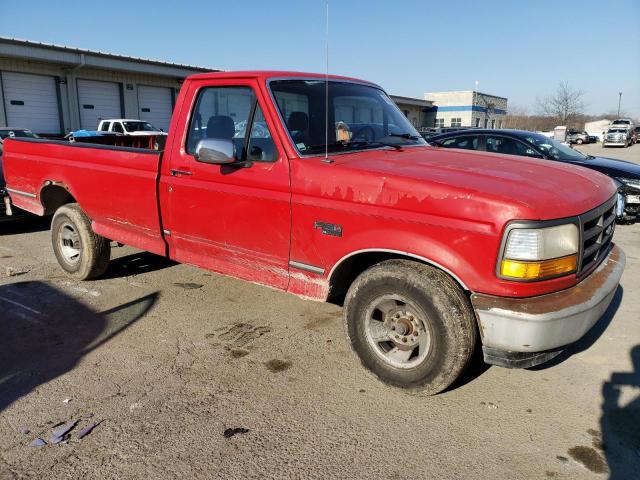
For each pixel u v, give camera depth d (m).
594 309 2.97
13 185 6.13
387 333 3.38
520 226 2.77
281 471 2.68
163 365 3.80
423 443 2.91
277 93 3.79
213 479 2.62
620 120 49.31
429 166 3.43
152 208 4.54
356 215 3.28
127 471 2.68
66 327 4.46
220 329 4.43
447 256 2.97
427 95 58.19
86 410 3.22
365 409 3.24
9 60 21.56
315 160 3.57
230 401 3.32
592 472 2.67
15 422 3.10
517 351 2.88
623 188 8.36
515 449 2.86
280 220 3.66
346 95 4.30
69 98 23.92
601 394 3.41
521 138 8.74
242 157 3.88
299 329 4.45
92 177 5.05
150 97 27.53
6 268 6.09
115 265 6.23
